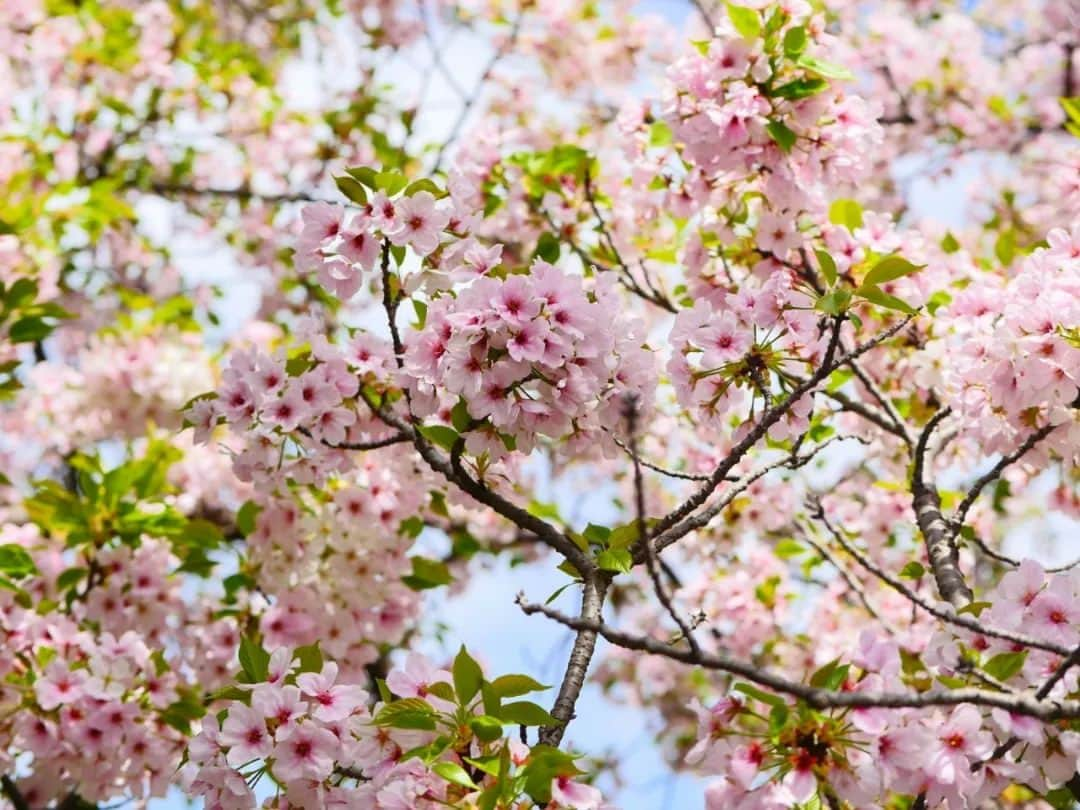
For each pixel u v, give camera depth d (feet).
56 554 18.60
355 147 28.12
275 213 29.35
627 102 16.76
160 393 22.39
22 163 25.26
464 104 25.88
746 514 19.36
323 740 10.33
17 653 15.85
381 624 18.16
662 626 28.32
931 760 9.21
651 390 11.43
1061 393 11.87
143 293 29.53
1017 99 29.17
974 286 14.16
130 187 28.86
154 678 15.69
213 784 10.48
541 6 27.81
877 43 27.58
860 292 11.23
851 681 9.62
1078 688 9.66
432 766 9.58
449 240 11.86
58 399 23.13
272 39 34.32
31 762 15.98
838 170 14.64
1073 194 17.19
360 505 17.12
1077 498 17.54
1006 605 10.15
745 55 14.20
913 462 14.29
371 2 29.04
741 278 16.46
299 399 12.37
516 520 11.69
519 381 10.91
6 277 21.20
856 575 19.81
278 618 17.48
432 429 11.72
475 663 10.02
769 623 20.38
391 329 11.72
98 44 27.94
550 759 9.47
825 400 17.63
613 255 18.20
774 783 9.14
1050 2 30.45
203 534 17.94
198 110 28.45
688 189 15.76
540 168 17.94
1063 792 12.10
